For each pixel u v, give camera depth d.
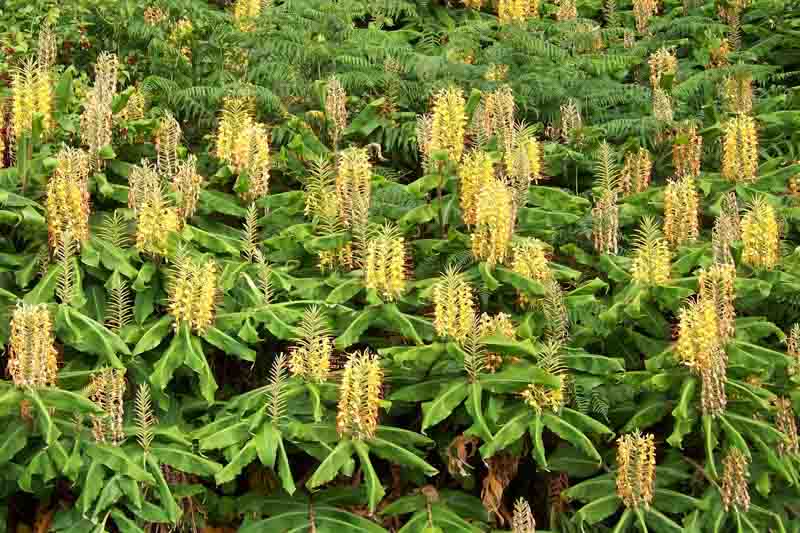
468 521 5.88
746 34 8.39
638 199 6.67
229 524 5.93
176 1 7.32
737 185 6.85
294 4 7.46
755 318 6.16
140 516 5.57
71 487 5.57
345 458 5.62
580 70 7.52
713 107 7.25
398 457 5.66
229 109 6.90
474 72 7.25
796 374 5.97
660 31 8.23
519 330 5.88
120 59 7.21
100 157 6.29
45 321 5.56
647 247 6.12
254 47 7.25
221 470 5.60
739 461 5.80
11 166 6.32
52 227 5.92
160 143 6.48
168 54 7.17
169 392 6.02
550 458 5.99
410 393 5.83
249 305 6.08
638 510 5.77
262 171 6.44
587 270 6.51
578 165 6.98
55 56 6.84
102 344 5.75
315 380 5.77
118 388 5.62
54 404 5.55
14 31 6.96
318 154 6.84
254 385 6.20
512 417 5.77
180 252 5.90
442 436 5.97
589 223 6.46
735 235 6.32
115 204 6.36
